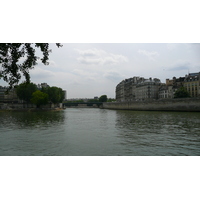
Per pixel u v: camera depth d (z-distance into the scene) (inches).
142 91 5059.1
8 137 868.0
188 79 3949.3
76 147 660.1
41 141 772.0
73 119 1852.9
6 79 478.9
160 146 659.4
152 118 1694.1
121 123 1374.3
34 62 497.0
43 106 4845.0
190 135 844.0
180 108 2684.5
